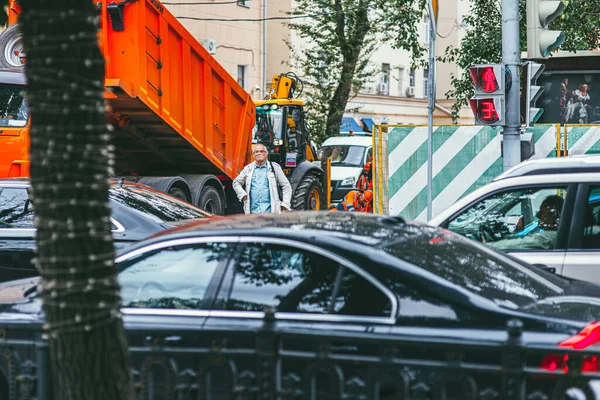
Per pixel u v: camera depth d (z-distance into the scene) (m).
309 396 5.93
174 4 41.88
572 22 28.09
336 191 34.47
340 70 44.56
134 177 21.77
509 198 10.16
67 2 4.71
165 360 6.32
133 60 19.67
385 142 19.25
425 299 6.23
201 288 6.94
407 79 66.94
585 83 27.12
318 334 6.06
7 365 7.14
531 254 9.81
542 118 27.61
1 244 12.84
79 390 4.82
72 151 4.69
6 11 6.05
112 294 4.89
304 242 6.77
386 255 6.52
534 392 5.45
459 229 10.29
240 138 25.34
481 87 14.70
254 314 6.66
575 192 9.84
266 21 50.56
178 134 22.03
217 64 23.45
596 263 9.55
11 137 18.83
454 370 5.57
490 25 33.62
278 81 30.53
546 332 5.92
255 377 6.06
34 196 4.80
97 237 4.80
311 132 43.69
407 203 19.23
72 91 4.69
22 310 7.34
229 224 7.30
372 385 5.77
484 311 6.07
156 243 7.30
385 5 41.94
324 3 43.56
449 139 19.06
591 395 5.31
